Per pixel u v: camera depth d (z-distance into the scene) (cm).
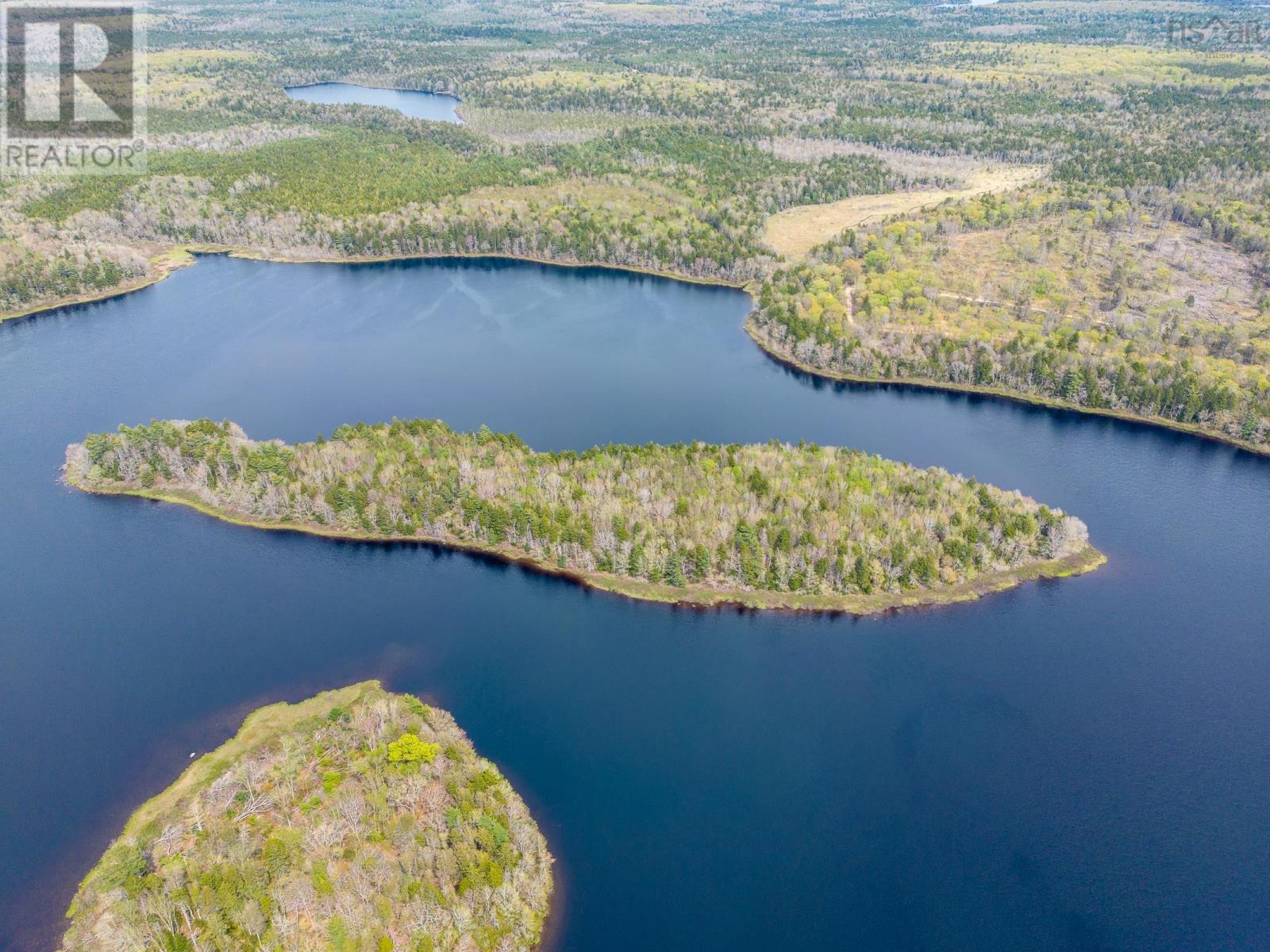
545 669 18700
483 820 14200
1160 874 14612
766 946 13388
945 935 13638
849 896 14200
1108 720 17625
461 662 18800
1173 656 19162
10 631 19462
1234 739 17188
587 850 14850
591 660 18950
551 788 15962
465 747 16475
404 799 14588
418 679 18350
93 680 18200
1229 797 15988
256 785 15138
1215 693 18225
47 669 18462
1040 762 16712
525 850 14350
